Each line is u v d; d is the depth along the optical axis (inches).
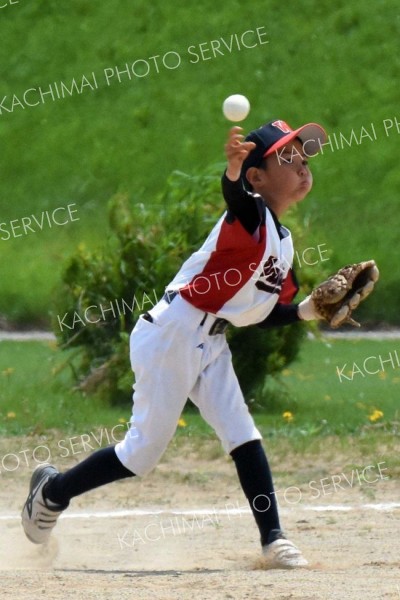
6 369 1770.4
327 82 3265.3
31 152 3203.7
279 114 3193.9
